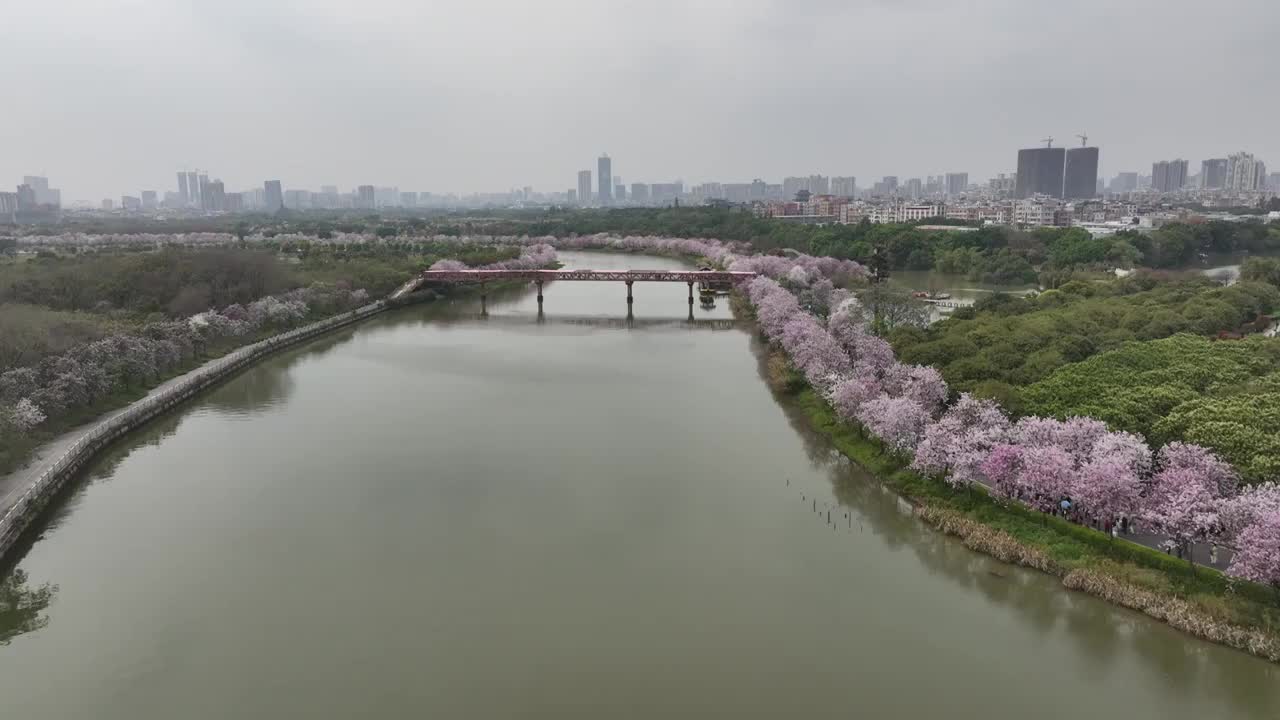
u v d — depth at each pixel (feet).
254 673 177.47
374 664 180.55
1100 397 271.28
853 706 166.71
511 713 164.14
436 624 195.72
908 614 200.44
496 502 265.75
